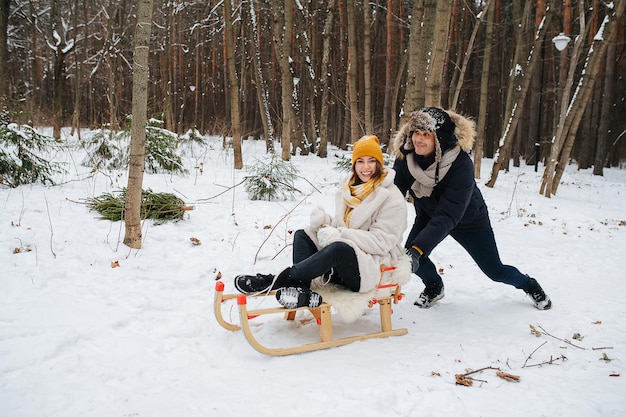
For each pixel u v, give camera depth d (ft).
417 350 11.38
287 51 44.91
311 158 54.60
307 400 8.92
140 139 17.11
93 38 91.86
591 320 13.65
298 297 10.60
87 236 18.20
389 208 11.78
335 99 75.51
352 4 47.55
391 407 8.77
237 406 8.71
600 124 64.39
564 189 48.03
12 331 10.94
